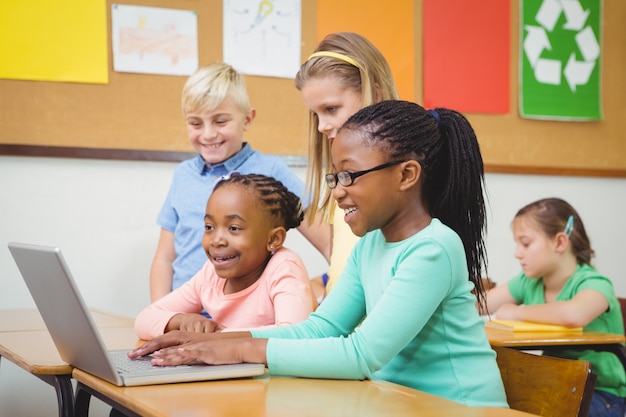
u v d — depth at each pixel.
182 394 0.95
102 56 2.45
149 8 2.49
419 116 1.16
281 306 1.40
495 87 2.89
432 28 2.80
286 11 2.62
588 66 3.03
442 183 1.20
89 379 1.07
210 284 1.56
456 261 1.11
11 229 2.40
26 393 2.44
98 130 2.45
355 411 0.87
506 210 2.92
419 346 1.13
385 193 1.12
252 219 1.45
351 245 1.54
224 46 2.56
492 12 2.88
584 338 1.86
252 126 2.60
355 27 2.70
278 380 1.06
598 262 3.05
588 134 3.03
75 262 2.46
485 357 1.15
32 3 2.38
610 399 2.14
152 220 2.54
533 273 2.29
